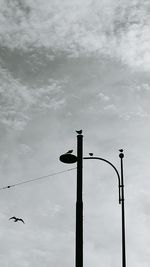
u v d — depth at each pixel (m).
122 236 20.94
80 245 11.75
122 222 20.97
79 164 13.12
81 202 12.45
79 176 12.91
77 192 12.63
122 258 20.56
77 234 11.95
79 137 13.59
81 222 12.12
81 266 11.48
